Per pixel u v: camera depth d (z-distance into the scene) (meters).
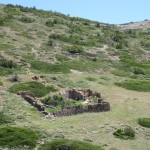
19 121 38.44
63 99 46.22
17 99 45.12
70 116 41.81
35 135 33.88
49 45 77.12
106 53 80.25
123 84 59.97
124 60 77.31
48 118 40.44
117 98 51.41
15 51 67.56
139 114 44.75
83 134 35.88
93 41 88.44
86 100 47.41
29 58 65.69
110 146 33.84
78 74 62.91
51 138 33.78
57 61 68.00
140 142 36.00
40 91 48.91
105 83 59.34
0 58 61.66
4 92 46.84
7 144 32.09
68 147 31.41
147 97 54.53
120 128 38.25
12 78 53.03
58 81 55.19
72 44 82.06
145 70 73.12
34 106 44.06
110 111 44.81
